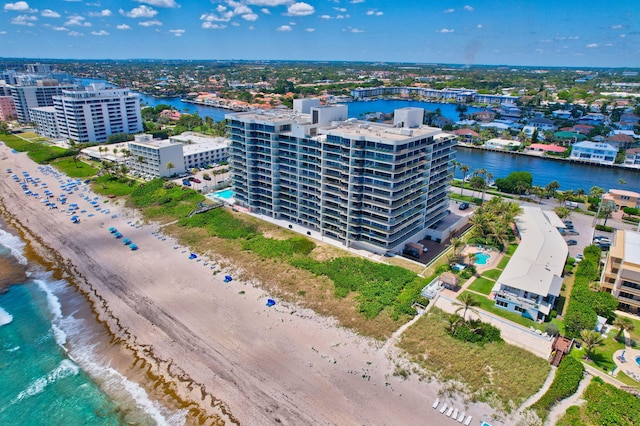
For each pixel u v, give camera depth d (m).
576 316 85.50
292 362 79.62
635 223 150.12
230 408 70.12
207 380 76.00
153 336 87.81
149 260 118.88
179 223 142.75
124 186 181.00
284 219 145.12
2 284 108.06
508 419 67.00
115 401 72.56
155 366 79.81
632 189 195.12
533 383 73.31
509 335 86.12
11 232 138.12
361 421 67.12
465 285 104.44
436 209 135.88
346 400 71.06
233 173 152.25
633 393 70.56
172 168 191.75
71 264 117.56
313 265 113.31
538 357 79.31
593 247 120.94
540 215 140.25
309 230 136.12
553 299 93.19
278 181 140.62
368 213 119.19
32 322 93.31
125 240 129.12
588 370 76.00
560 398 70.12
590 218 154.38
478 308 94.75
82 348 85.06
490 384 73.50
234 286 105.31
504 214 132.88
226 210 152.88
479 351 80.94
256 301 98.88
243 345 84.38
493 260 118.00
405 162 109.31
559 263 105.75
